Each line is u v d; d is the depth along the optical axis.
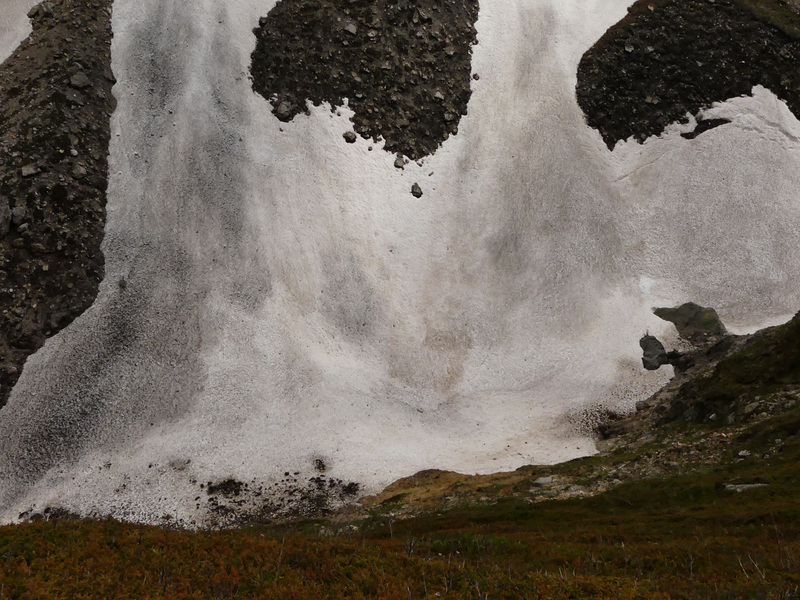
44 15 69.25
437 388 57.78
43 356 51.47
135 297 55.78
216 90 67.12
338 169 67.19
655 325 61.91
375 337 59.72
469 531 32.91
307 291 60.09
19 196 55.91
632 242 68.44
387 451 50.94
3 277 53.09
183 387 52.28
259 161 64.94
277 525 42.09
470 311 62.88
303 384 54.31
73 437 48.69
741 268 67.12
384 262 64.44
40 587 14.77
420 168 70.94
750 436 36.47
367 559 18.84
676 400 47.50
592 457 45.59
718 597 17.50
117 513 44.16
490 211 69.56
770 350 42.53
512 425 53.94
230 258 59.66
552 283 64.62
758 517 27.36
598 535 28.45
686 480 34.25
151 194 60.84
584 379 57.44
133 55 67.56
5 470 46.75
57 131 59.78
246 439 50.06
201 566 17.50
